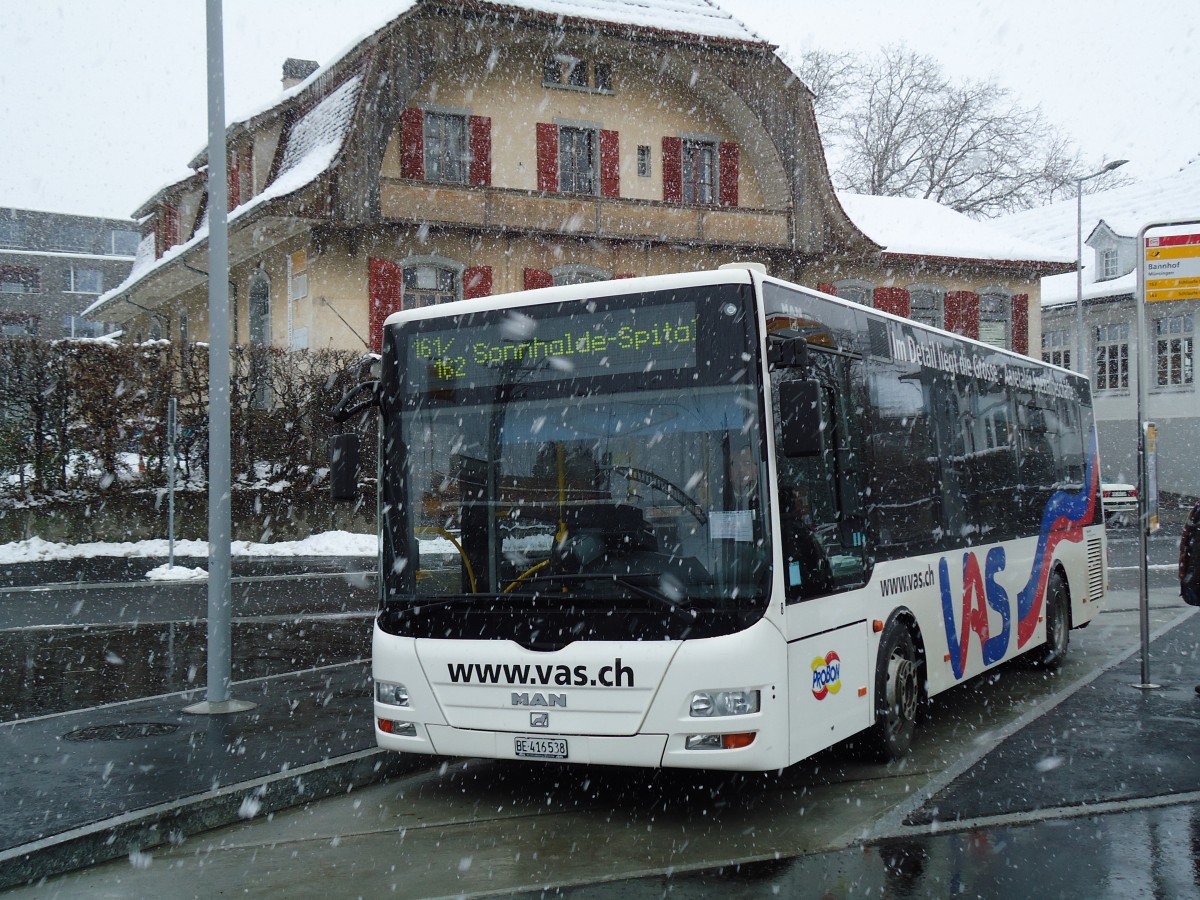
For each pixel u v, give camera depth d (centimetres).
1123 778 776
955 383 1016
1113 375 4650
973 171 5134
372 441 2505
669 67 3128
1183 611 1750
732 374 686
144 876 616
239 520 2386
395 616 735
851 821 701
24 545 2202
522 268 2966
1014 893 569
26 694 1035
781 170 3234
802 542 706
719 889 581
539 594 694
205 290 3644
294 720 909
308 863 635
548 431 716
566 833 687
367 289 2788
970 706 1052
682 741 660
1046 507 1245
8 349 2220
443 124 2939
